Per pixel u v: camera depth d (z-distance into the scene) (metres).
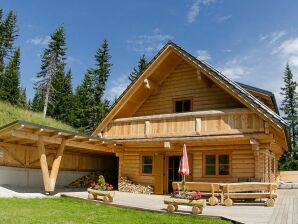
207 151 15.96
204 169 15.89
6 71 45.38
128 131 17.36
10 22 52.00
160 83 18.11
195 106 16.84
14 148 16.14
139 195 15.73
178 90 17.50
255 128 13.92
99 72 43.84
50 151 18.19
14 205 10.55
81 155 20.69
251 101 13.95
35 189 15.60
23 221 7.97
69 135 14.09
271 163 18.72
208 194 12.52
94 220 8.73
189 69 17.39
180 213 9.90
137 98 18.03
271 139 13.87
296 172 28.98
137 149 17.94
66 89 49.53
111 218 9.12
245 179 14.42
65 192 15.23
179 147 16.16
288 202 12.99
